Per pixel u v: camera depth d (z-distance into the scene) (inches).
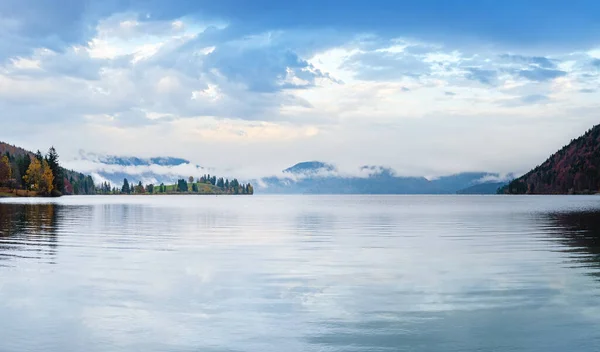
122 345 515.8
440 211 4089.6
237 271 938.7
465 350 503.5
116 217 2928.2
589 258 1103.0
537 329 570.6
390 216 3186.5
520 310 652.1
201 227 2116.1
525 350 503.5
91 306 668.1
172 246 1358.3
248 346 512.1
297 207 5526.6
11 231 1822.1
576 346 514.6
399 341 529.0
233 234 1758.1
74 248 1300.4
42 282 824.9
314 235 1720.0
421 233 1802.4
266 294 743.1
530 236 1640.0
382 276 888.9
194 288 781.3
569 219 2696.9
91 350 501.4
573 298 716.7
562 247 1312.7
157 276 882.8
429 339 535.8
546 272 924.6
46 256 1140.5
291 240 1541.6
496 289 778.2
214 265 1011.3
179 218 2898.6
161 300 702.5
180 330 564.1
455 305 678.5
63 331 560.7
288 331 561.6
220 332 557.3
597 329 569.9
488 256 1146.7
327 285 807.7
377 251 1249.4
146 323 590.6
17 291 759.1
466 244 1406.3
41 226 2090.3
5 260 1077.1
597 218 2780.5
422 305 678.5
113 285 802.8
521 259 1093.8
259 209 4771.2
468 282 832.3
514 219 2731.3
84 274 900.0
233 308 660.1
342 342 524.7
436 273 918.4
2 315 625.3
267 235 1723.7
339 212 3941.9
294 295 736.3
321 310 650.8
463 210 4291.3
